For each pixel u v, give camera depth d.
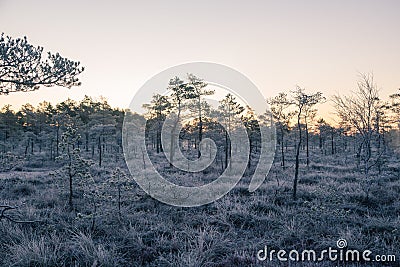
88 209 8.27
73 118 25.81
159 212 8.77
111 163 20.77
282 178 13.95
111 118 26.53
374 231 7.20
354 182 12.80
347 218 7.98
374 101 11.10
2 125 29.31
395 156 17.45
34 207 8.46
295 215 8.06
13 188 11.45
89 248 5.93
